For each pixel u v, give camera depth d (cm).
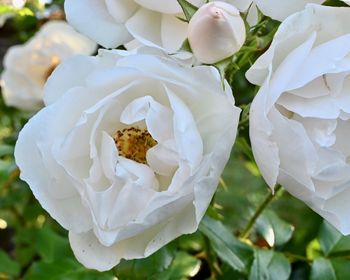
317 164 35
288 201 61
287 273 43
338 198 36
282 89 34
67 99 35
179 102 34
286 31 34
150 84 35
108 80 34
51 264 48
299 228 59
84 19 38
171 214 34
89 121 35
